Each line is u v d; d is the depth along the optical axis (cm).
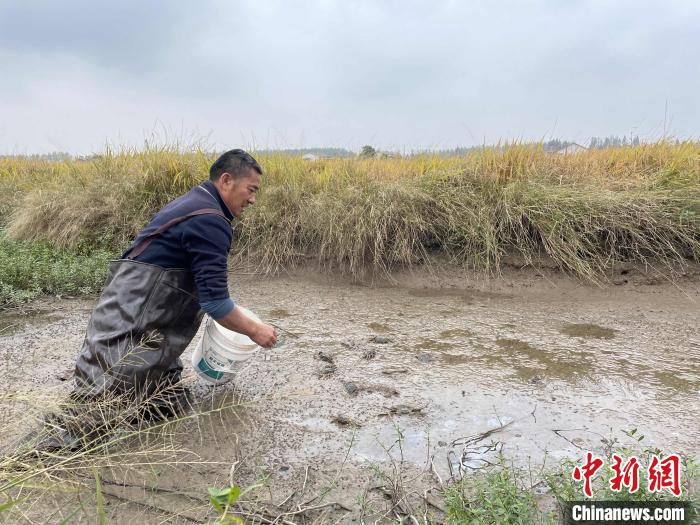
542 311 491
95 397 258
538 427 293
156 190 715
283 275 615
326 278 604
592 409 312
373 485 246
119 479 243
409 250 593
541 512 218
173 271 273
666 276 541
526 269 573
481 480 241
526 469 254
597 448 271
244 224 648
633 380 350
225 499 166
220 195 282
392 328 453
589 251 568
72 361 385
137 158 761
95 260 603
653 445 272
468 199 615
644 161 658
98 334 269
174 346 285
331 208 623
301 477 251
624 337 426
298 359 385
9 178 980
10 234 715
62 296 548
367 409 314
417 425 296
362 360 385
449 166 678
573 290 539
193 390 332
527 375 359
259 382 347
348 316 485
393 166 733
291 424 297
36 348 409
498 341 421
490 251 579
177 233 268
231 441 280
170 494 236
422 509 229
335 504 233
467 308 504
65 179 780
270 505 232
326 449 274
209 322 314
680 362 377
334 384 346
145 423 284
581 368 369
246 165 281
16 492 219
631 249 560
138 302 269
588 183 613
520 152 654
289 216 651
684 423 295
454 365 376
